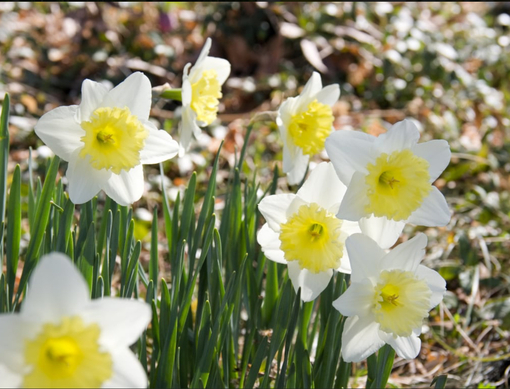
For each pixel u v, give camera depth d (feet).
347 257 2.49
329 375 2.63
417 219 2.45
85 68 6.86
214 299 2.74
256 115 2.80
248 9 7.42
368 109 6.86
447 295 3.95
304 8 7.48
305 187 2.51
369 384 2.63
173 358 2.54
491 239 4.38
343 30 7.32
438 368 3.50
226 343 2.70
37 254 2.50
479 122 6.20
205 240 2.59
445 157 2.47
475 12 9.53
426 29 7.59
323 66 6.83
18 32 7.07
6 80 6.40
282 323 2.56
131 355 2.07
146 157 2.46
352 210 2.40
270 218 2.50
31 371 2.03
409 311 2.37
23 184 4.81
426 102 6.83
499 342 3.66
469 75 7.38
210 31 7.45
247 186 2.85
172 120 5.97
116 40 6.91
